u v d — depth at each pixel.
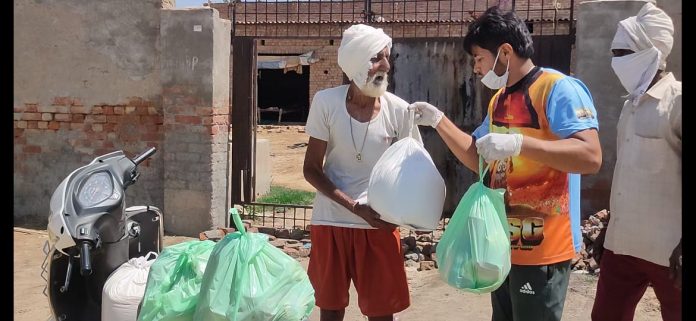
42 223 8.05
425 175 3.15
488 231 2.77
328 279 3.54
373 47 3.28
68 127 7.97
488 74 2.99
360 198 3.47
